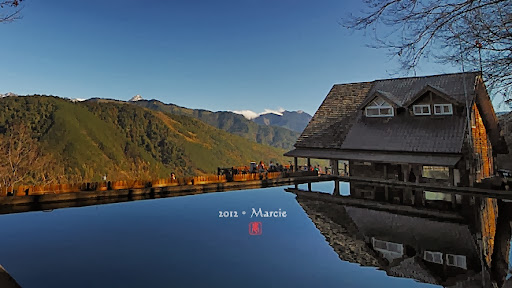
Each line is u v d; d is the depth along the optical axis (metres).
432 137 23.17
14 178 41.22
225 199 21.44
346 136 28.17
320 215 17.48
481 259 11.07
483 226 15.59
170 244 12.38
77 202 19.14
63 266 10.25
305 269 10.09
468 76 24.69
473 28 5.72
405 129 25.16
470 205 20.08
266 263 10.48
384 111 27.31
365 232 14.28
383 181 24.36
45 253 11.39
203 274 9.66
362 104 28.09
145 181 22.02
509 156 32.50
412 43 5.82
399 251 11.91
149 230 14.26
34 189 18.28
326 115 31.77
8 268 10.07
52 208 17.97
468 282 9.25
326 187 28.45
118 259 10.84
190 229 14.28
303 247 12.08
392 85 29.83
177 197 21.62
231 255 11.27
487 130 26.98
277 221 15.94
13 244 12.29
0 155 44.38
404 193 22.80
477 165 23.28
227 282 9.16
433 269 10.21
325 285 9.01
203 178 24.48
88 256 11.09
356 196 22.94
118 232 13.80
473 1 5.31
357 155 25.94
